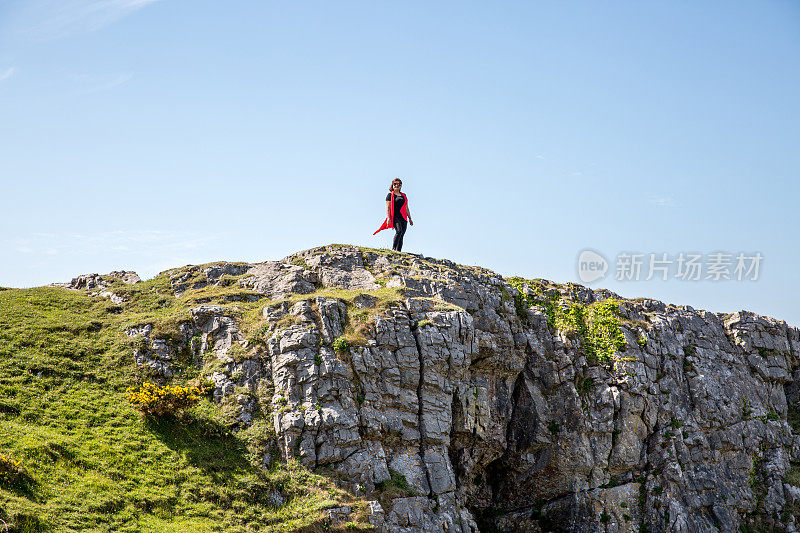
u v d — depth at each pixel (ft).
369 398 104.58
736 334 159.43
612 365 134.10
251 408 101.35
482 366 124.26
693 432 136.77
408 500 98.48
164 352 109.91
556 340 133.69
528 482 125.59
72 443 89.56
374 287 124.67
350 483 96.43
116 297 126.21
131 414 98.02
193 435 97.19
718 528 130.52
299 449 97.19
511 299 136.15
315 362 104.27
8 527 72.84
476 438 118.62
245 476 93.20
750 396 153.48
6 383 97.19
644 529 124.77
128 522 81.46
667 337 145.69
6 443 85.05
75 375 103.09
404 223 140.97
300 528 88.69
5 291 127.44
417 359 110.73
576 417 126.62
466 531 102.42
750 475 144.25
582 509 122.21
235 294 123.03
